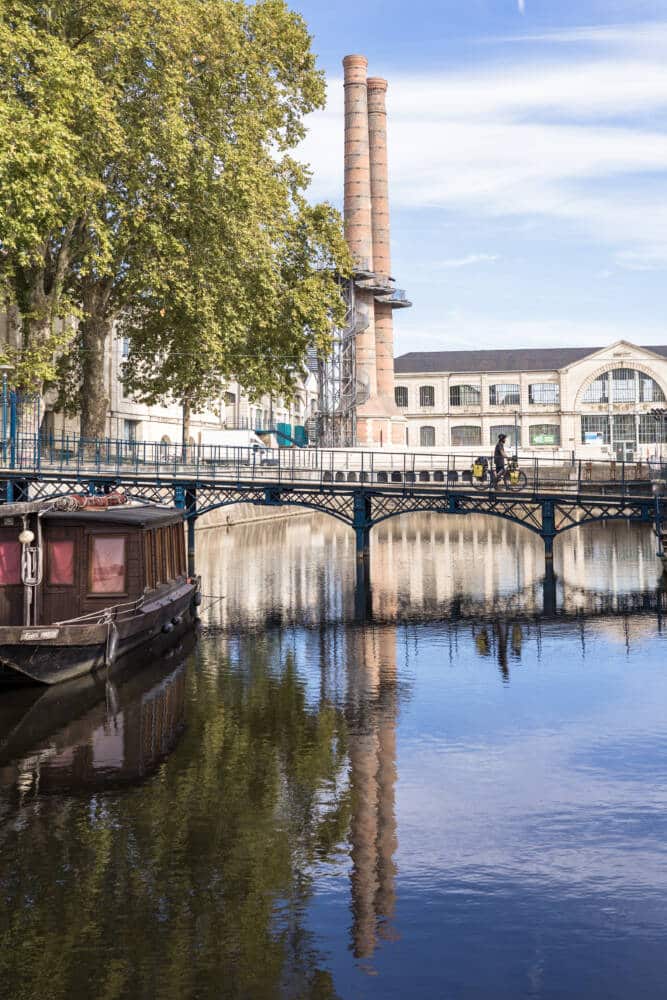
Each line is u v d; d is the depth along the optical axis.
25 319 35.66
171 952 7.57
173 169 32.41
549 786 11.37
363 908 8.27
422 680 17.23
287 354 40.44
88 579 18.73
